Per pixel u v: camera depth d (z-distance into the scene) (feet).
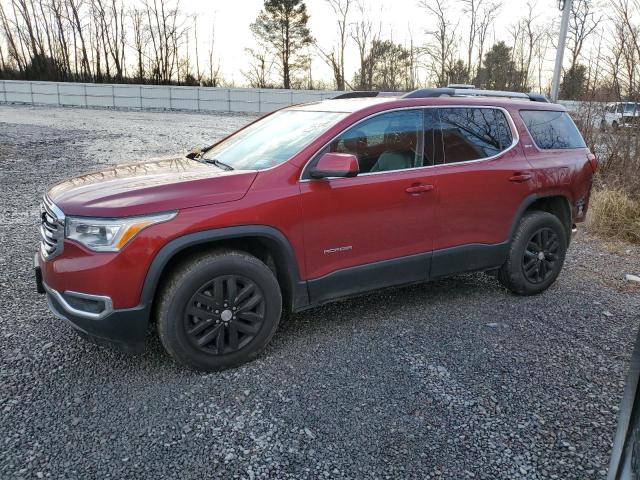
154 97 92.94
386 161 12.53
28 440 8.59
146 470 8.02
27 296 14.49
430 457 8.46
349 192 11.77
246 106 91.66
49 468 7.98
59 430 8.88
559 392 10.40
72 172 32.83
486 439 8.93
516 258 14.79
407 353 11.87
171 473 7.97
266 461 8.29
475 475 8.07
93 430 8.91
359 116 12.22
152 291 9.96
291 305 11.78
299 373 10.95
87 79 137.90
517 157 14.55
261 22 144.15
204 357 10.68
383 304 14.71
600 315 14.25
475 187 13.60
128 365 11.08
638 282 16.98
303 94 90.58
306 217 11.29
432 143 13.19
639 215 22.85
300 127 12.85
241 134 14.70
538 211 15.30
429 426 9.25
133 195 10.06
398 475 8.04
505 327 13.35
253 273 10.90
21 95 95.45
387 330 13.05
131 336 10.07
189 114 86.99
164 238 9.86
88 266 9.65
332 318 13.73
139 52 140.56
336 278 12.02
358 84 129.39
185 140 50.39
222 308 10.66
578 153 16.02
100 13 134.72
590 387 10.60
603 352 12.10
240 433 8.96
